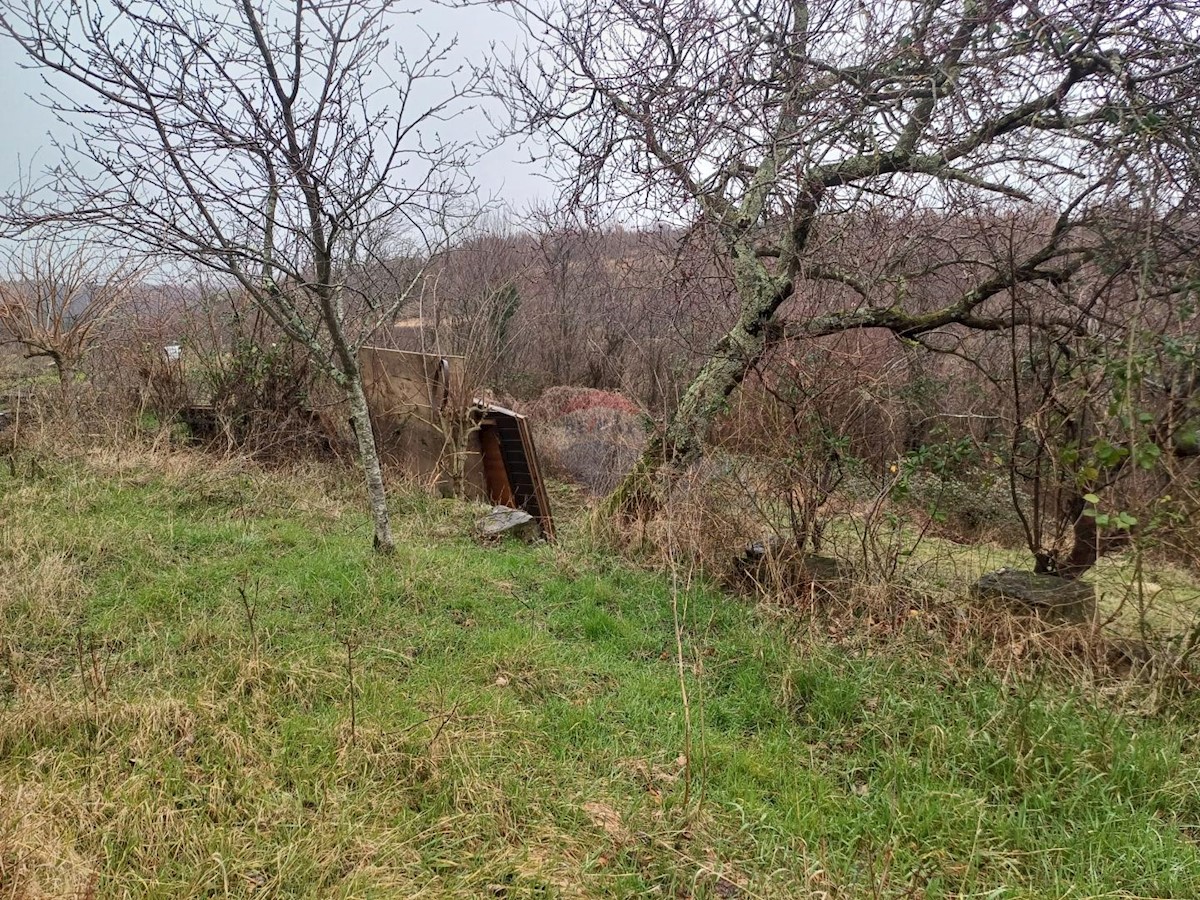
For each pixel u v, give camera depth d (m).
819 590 4.65
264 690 3.32
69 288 7.86
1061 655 3.84
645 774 3.00
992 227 4.42
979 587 4.34
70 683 3.30
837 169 4.58
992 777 3.04
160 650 3.63
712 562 5.21
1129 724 3.37
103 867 2.30
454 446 7.23
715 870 2.46
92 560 4.50
